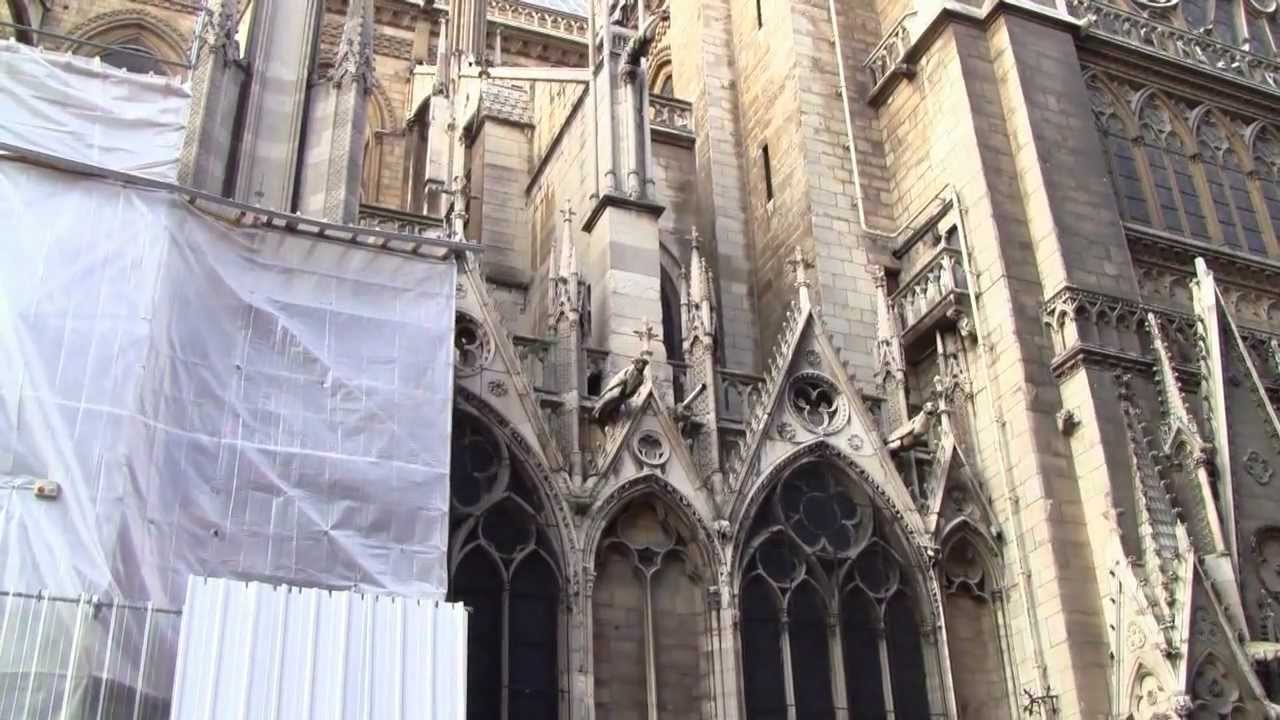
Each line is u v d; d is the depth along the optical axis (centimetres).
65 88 1928
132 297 1750
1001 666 2241
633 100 2544
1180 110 3077
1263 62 3272
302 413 1830
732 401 2355
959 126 2673
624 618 2038
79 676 1512
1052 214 2500
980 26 2791
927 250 2705
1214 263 2808
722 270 3038
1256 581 2239
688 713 2012
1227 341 2477
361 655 1612
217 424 1766
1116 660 2119
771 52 3161
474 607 1936
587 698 1922
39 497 1595
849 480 2272
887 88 2959
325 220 2039
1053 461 2291
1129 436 2281
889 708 2125
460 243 2006
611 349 2269
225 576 1689
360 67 2188
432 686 1628
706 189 3158
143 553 1623
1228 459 2328
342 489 1803
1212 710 1998
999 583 2291
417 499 1838
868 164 2922
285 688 1553
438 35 4184
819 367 2339
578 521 2034
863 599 2198
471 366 2077
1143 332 2456
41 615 1534
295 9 2219
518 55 4294
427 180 2995
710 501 2131
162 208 1825
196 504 1708
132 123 1941
